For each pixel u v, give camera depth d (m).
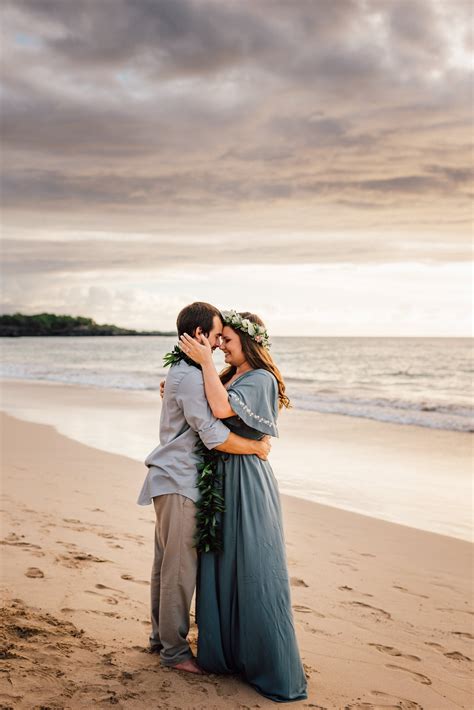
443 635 3.92
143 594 4.05
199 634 3.07
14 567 4.36
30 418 14.09
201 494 3.04
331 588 4.63
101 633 3.42
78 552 4.83
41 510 6.14
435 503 7.37
